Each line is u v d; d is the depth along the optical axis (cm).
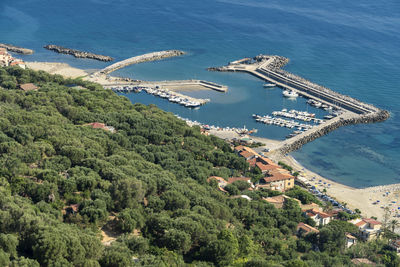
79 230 15525
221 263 16250
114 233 17225
